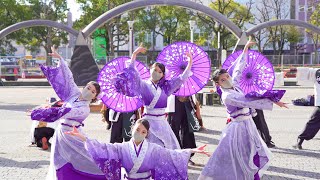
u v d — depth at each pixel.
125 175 4.75
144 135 4.66
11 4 39.59
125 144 4.71
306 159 8.12
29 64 37.94
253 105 5.59
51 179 5.49
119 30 44.28
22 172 7.07
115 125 7.89
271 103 5.57
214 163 5.65
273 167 7.47
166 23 45.97
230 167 5.59
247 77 6.48
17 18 40.81
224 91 5.88
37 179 6.64
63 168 5.36
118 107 6.39
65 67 5.91
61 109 5.37
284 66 34.88
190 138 7.83
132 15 41.38
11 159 8.04
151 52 49.50
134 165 4.62
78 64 23.91
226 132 5.77
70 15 30.94
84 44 23.92
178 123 7.73
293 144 9.57
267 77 6.49
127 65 6.11
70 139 5.38
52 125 9.04
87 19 40.66
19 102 19.53
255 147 5.73
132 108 6.42
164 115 6.06
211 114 14.97
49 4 43.50
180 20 45.25
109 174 4.51
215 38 46.59
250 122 5.81
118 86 5.85
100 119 13.66
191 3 22.69
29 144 9.55
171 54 6.83
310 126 8.95
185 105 7.79
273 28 46.03
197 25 47.06
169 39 47.75
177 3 22.53
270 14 52.81
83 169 5.36
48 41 43.50
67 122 5.49
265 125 9.05
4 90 27.17
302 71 9.41
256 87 6.48
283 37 47.34
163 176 4.69
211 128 11.85
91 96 5.66
